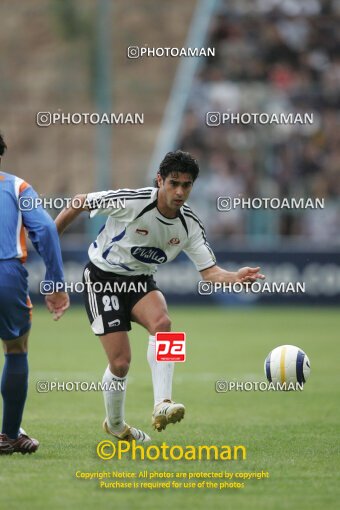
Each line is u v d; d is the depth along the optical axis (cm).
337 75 8875
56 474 1953
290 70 8919
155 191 2252
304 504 1728
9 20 11450
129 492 1819
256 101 8519
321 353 4706
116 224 2300
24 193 2072
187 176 2184
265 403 3219
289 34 9150
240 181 7906
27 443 2180
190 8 11381
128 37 11012
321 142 8106
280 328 5925
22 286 2050
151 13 11250
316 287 7306
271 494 1809
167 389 2212
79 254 7281
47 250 2038
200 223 2342
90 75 10362
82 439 2431
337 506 1716
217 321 6384
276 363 2328
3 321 2047
